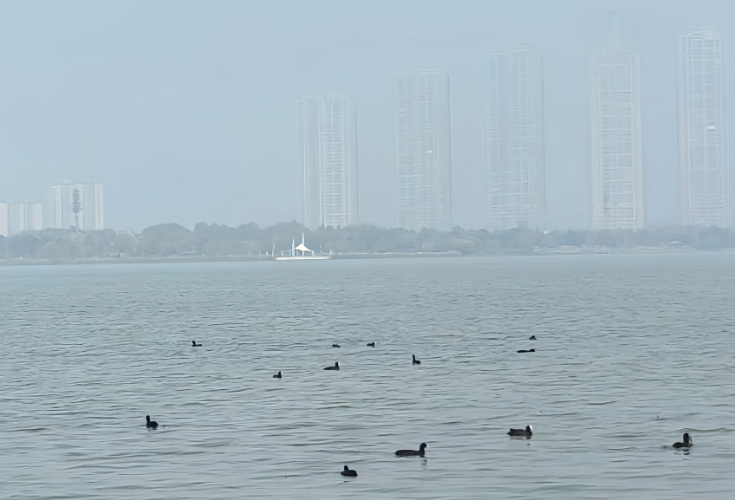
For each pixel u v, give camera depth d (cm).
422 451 6375
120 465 6275
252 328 16375
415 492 5556
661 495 5447
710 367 10294
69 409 8331
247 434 7094
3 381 10212
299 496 5516
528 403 8169
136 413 8056
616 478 5775
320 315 19188
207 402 8525
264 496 5525
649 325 15700
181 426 7450
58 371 11012
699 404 8006
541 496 5462
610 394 8569
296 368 10750
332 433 7075
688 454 6297
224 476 5956
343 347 12975
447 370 10331
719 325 15588
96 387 9638
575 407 7950
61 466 6281
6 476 6050
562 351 12044
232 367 10994
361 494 5531
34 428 7488
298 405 8256
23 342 14775
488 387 9062
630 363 10725
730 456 6225
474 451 6462
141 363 11619
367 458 6316
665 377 9569
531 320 17062
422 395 8656
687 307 19925
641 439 6738
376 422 7450
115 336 15538
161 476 5984
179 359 11944
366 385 9319
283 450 6575
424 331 15200
